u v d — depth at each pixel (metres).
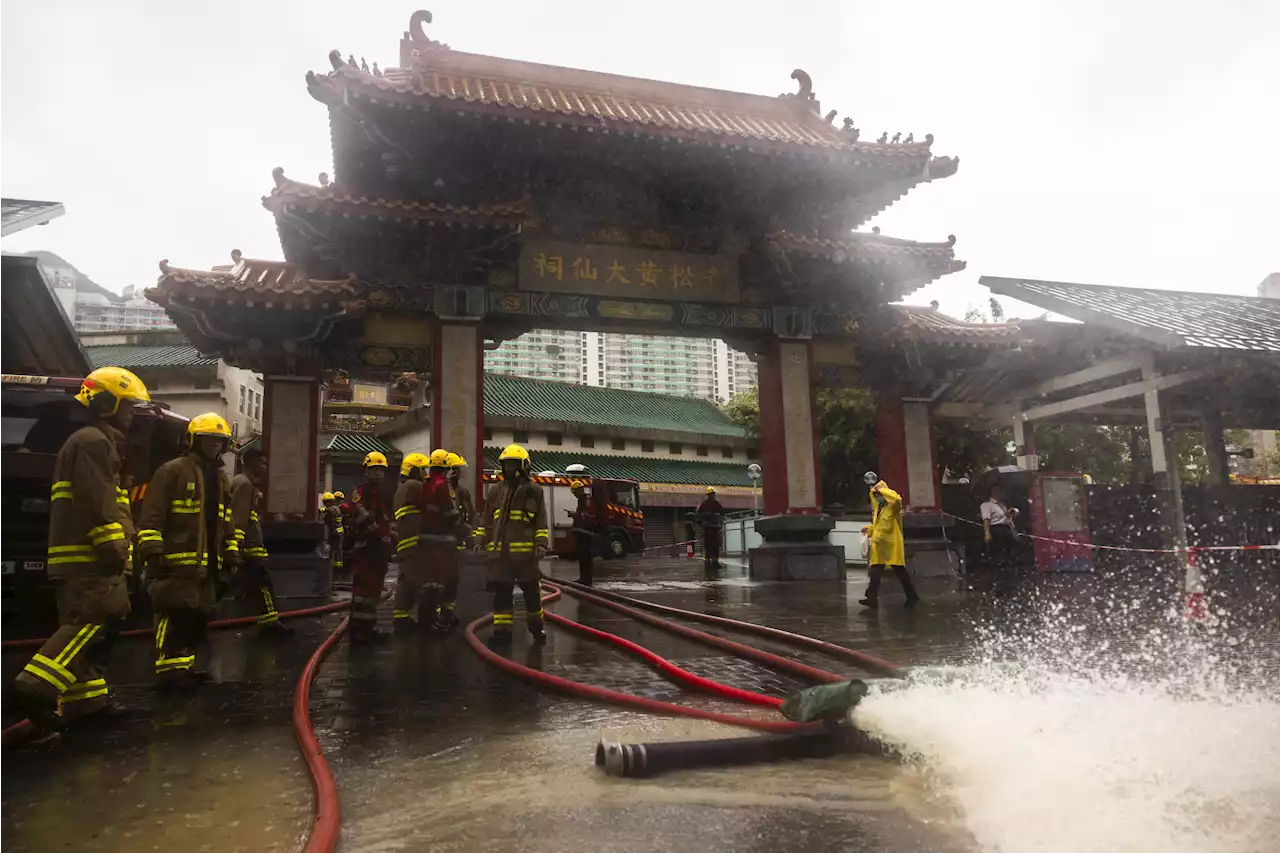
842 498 29.94
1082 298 16.55
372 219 12.67
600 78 16.23
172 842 3.12
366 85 12.34
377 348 13.42
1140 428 22.95
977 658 6.82
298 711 4.82
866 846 3.05
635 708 5.28
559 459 38.19
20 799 3.62
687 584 15.09
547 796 3.62
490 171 14.00
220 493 6.25
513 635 8.91
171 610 5.81
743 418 39.62
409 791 3.71
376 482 8.59
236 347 12.73
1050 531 16.31
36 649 7.88
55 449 11.04
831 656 7.25
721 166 14.42
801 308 15.68
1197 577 9.77
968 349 15.87
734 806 3.49
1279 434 33.59
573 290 14.53
